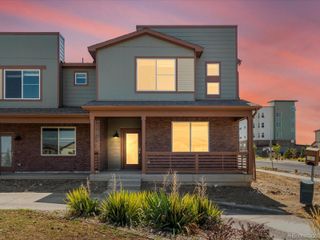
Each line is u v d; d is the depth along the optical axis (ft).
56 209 37.68
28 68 70.64
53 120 65.82
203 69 70.18
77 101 72.64
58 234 26.58
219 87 69.97
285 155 176.86
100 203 36.29
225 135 67.77
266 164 131.34
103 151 68.44
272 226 33.96
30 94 70.59
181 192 53.98
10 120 65.16
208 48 70.59
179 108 60.75
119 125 71.56
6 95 70.38
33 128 70.74
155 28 70.79
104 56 66.95
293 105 235.40
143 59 67.05
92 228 28.91
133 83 66.69
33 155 70.44
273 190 57.36
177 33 70.90
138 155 71.26
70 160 70.54
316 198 51.16
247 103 63.72
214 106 60.70
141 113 61.16
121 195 32.32
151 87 66.85
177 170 61.62
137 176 59.57
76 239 25.58
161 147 67.41
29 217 31.94
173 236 27.66
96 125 64.64
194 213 30.12
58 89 70.69
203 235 28.19
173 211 29.53
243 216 38.86
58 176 64.08
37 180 63.21
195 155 61.57
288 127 234.38
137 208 31.12
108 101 65.92
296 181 72.18
